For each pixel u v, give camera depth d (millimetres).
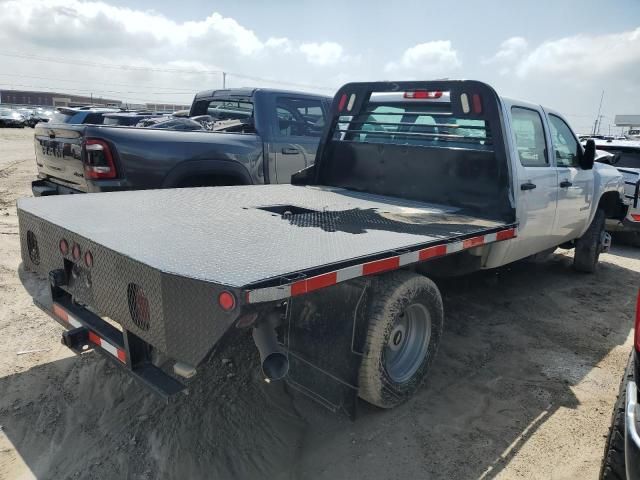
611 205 6727
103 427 3023
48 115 42594
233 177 5898
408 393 3338
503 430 3193
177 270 2188
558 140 5289
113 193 4285
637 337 2275
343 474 2744
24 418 3080
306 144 6566
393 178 4848
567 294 5859
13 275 5480
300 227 3258
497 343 4457
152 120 8453
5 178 12453
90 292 2775
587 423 3303
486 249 4137
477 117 4242
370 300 2959
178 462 2758
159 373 2572
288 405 3348
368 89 5012
